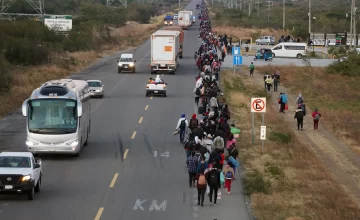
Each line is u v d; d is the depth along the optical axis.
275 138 43.84
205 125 36.62
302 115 52.12
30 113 34.56
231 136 34.81
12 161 26.83
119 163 34.56
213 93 49.88
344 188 33.97
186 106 55.12
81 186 29.50
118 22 165.50
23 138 41.56
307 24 176.88
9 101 55.09
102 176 31.53
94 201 26.83
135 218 24.31
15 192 26.08
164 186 29.70
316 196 29.27
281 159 37.41
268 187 29.53
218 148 29.59
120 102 57.31
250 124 49.47
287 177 32.81
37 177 27.45
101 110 52.97
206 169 26.47
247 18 194.12
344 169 39.53
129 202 26.77
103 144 39.75
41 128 34.28
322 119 57.69
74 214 24.73
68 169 32.94
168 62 78.62
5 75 60.81
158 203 26.67
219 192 27.33
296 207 26.66
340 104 67.12
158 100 58.53
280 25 171.25
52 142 34.22
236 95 63.69
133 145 39.53
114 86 68.38
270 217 24.66
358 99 70.75
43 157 35.62
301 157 38.84
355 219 26.03
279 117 55.31
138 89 66.06
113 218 24.28
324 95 71.88
